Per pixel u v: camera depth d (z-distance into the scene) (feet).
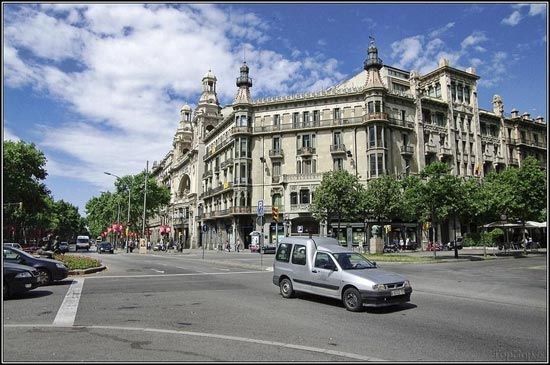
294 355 20.13
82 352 20.38
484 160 204.23
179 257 121.90
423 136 181.98
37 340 22.68
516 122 223.92
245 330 25.46
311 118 182.09
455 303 37.60
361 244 154.81
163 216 349.82
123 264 85.87
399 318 30.22
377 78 172.24
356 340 23.38
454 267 77.71
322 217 125.49
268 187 183.73
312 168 178.50
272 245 145.07
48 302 35.73
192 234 266.36
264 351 20.77
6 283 37.01
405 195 109.81
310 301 37.78
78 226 448.65
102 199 336.08
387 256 100.78
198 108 275.18
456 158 191.62
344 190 120.57
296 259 39.50
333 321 28.78
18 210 157.17
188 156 285.02
